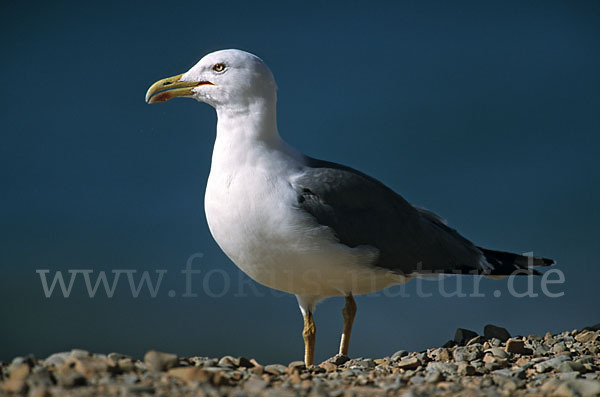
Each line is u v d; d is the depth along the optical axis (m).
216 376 6.07
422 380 6.60
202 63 8.68
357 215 8.44
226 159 8.35
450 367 7.29
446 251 9.23
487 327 9.23
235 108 8.45
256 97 8.41
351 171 8.80
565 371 7.22
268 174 8.21
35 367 6.18
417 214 9.22
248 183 8.16
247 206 8.11
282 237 8.09
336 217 8.26
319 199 8.23
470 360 7.85
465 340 9.13
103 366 6.04
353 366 7.84
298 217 8.04
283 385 6.16
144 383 5.84
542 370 7.24
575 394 6.13
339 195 8.37
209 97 8.62
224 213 8.23
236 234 8.22
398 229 8.74
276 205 8.06
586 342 8.80
